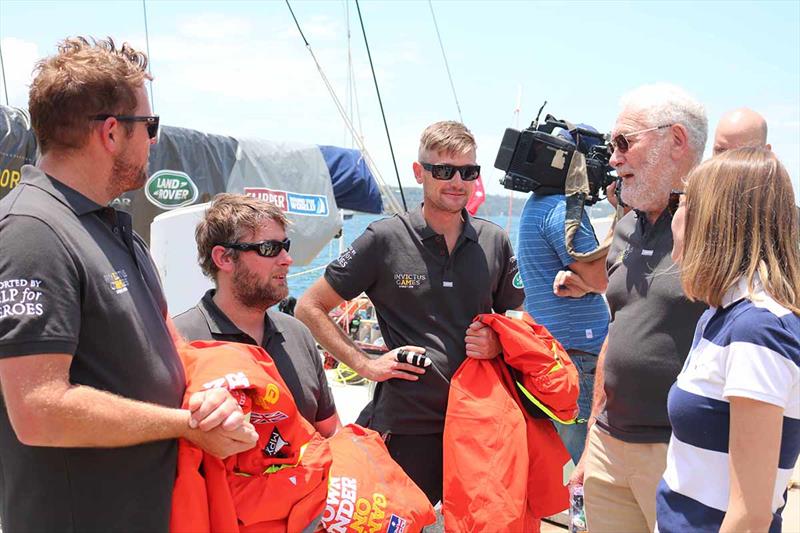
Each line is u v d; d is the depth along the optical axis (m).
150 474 1.75
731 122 3.39
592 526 2.86
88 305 1.67
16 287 1.56
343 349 3.09
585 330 3.65
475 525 2.69
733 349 1.75
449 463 2.80
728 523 1.72
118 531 1.71
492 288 3.17
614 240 2.96
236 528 1.90
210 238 2.46
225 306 2.49
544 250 3.67
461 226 3.15
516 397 2.96
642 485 2.65
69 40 1.81
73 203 1.72
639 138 2.72
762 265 1.78
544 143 3.64
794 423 1.73
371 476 2.34
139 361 1.75
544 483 2.94
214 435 1.78
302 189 6.12
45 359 1.56
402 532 2.30
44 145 1.76
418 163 3.08
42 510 1.67
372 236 3.08
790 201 1.81
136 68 1.81
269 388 2.03
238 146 5.85
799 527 3.76
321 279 3.16
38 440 1.56
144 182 1.89
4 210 1.64
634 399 2.66
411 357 2.95
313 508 2.12
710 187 1.85
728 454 1.81
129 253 1.87
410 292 3.04
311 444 2.19
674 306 2.55
